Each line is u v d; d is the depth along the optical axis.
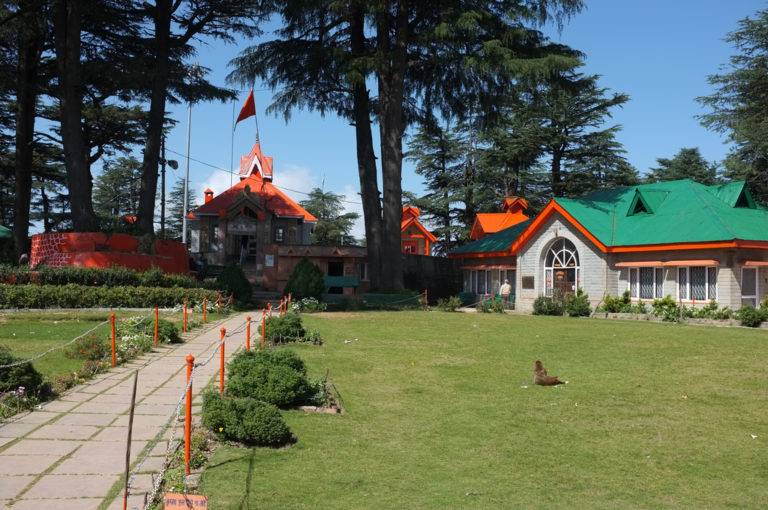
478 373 13.46
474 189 60.62
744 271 26.30
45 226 61.84
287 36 33.72
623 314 27.41
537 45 31.89
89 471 6.96
